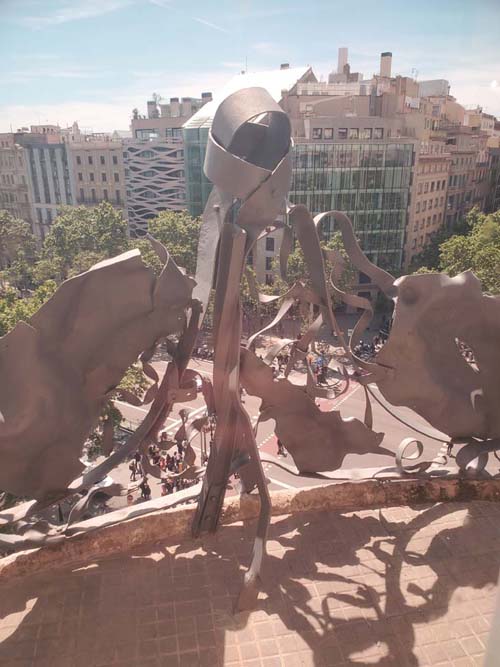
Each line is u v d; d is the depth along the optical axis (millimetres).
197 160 58375
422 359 9734
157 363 37125
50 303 7496
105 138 70750
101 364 8086
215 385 8445
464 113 53500
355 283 48688
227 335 8156
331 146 49094
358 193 50906
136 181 65500
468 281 9648
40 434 7562
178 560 8945
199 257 8969
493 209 53781
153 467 9281
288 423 9516
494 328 9867
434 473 10570
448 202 57000
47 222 72125
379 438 10070
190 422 9328
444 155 54125
